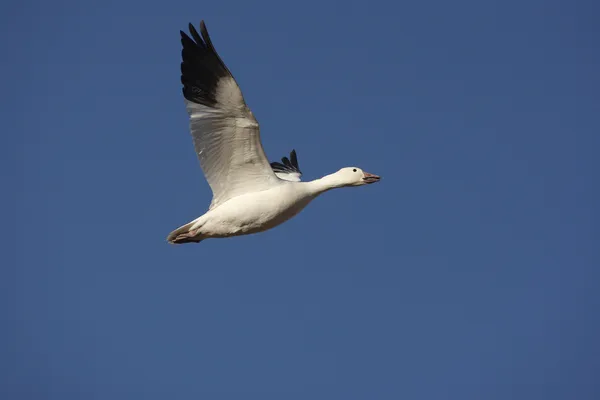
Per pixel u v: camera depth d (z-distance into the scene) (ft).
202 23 45.21
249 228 49.49
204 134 47.24
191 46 46.11
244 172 48.98
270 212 49.11
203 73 46.01
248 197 48.83
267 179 49.24
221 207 49.03
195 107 46.83
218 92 46.01
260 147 47.85
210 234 49.65
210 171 48.73
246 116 46.50
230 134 47.32
